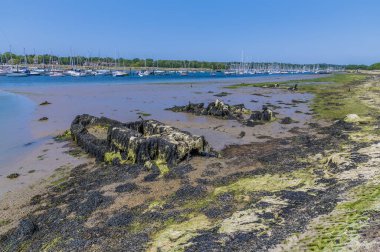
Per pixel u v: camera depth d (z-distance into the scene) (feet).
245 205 61.72
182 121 158.20
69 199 73.56
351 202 53.67
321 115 168.96
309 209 54.24
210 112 171.42
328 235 43.91
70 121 157.99
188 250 46.11
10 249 55.83
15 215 67.92
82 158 104.27
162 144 93.56
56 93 275.59
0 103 212.43
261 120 156.04
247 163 90.68
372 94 250.37
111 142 104.32
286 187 67.97
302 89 311.06
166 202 68.03
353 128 128.98
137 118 167.02
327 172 73.72
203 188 74.02
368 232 42.39
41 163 99.14
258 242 45.50
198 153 98.78
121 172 89.20
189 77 594.24
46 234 58.95
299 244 43.32
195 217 59.06
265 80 487.61
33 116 169.27
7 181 85.40
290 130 136.87
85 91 294.66
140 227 58.03
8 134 131.44
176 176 83.10
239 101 232.12
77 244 53.67
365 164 74.59
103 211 65.92
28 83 387.55
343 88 312.29
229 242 46.75
